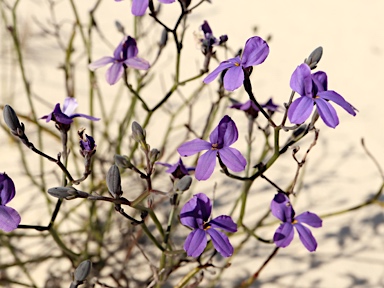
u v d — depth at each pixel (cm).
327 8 79
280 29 73
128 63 37
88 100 58
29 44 63
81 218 48
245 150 55
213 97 61
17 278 44
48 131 46
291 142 34
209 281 45
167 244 36
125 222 47
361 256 47
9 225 32
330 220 49
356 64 68
